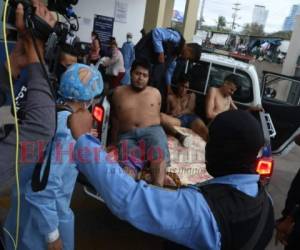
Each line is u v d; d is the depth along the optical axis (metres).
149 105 3.52
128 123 3.50
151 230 1.03
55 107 1.16
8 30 1.09
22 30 1.05
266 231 1.12
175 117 4.48
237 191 1.10
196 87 4.80
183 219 1.01
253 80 4.48
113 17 11.72
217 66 4.71
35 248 1.71
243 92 4.61
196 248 1.05
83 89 1.62
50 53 1.14
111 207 1.03
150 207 1.00
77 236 3.09
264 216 1.12
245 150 1.13
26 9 1.03
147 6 11.94
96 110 3.16
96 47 9.55
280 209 4.40
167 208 1.01
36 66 1.09
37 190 1.56
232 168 1.15
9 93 1.16
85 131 1.11
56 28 1.13
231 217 1.03
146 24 12.06
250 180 1.14
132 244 3.13
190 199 1.04
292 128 4.97
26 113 1.10
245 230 1.05
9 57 1.13
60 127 1.57
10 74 1.07
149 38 4.41
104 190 1.03
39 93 1.10
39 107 1.09
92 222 3.34
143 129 3.37
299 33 15.09
